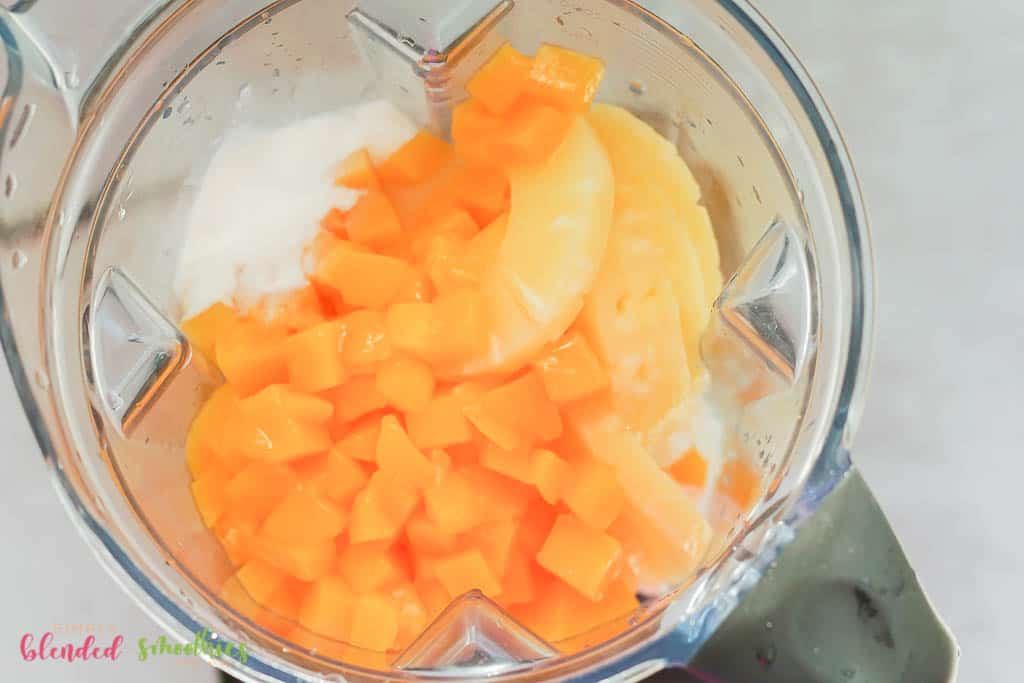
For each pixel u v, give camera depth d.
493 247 0.33
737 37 0.31
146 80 0.32
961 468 0.36
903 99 0.36
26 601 0.35
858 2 0.36
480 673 0.30
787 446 0.31
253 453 0.32
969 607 0.35
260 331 0.33
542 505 0.33
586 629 0.32
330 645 0.31
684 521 0.32
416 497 0.32
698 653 0.29
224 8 0.33
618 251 0.33
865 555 0.30
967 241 0.36
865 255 0.31
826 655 0.29
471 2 0.33
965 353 0.36
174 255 0.33
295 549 0.32
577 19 0.33
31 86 0.31
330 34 0.34
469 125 0.33
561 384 0.33
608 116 0.34
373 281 0.33
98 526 0.30
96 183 0.32
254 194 0.34
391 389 0.33
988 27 0.36
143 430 0.32
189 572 0.31
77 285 0.32
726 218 0.33
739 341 0.32
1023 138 0.36
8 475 0.35
